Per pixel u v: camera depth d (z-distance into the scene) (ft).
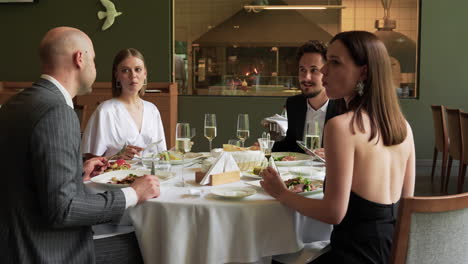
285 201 5.43
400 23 20.72
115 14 21.03
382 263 5.04
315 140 7.09
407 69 20.79
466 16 20.15
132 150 8.10
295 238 5.62
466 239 4.34
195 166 7.91
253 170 7.04
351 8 21.01
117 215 5.17
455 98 20.48
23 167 4.58
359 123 4.98
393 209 5.21
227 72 21.62
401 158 5.30
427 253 4.24
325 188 5.06
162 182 6.52
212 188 6.18
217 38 21.52
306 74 9.20
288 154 8.58
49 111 4.61
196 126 21.65
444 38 20.30
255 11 21.36
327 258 5.31
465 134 14.25
